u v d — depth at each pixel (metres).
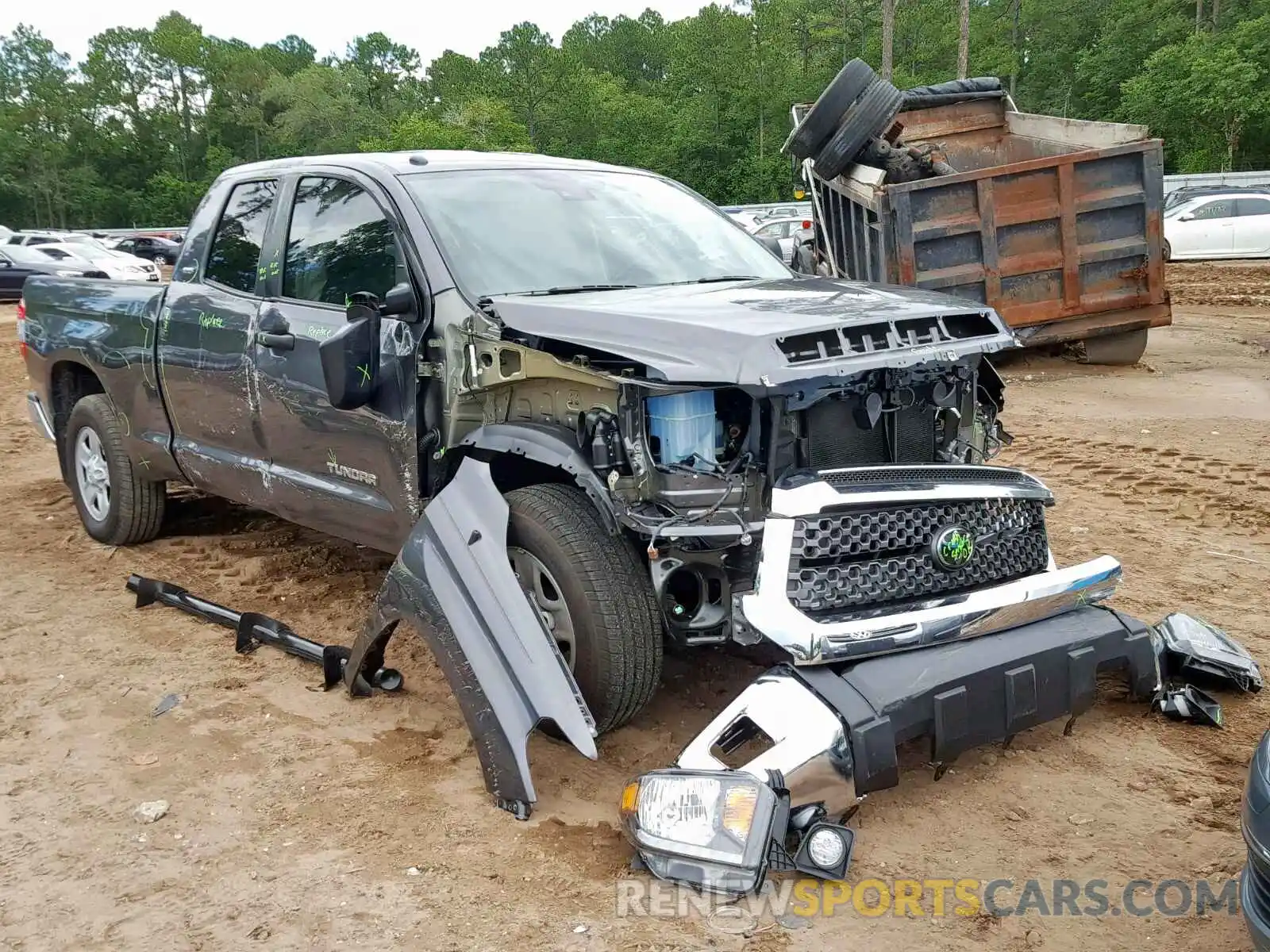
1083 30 77.44
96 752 3.92
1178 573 5.54
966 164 12.97
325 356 3.94
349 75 116.25
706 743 3.21
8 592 5.66
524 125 92.69
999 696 3.35
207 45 121.00
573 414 3.66
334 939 2.82
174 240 36.06
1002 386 4.12
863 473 3.41
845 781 3.09
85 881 3.12
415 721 4.10
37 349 6.51
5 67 116.88
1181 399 10.48
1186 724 3.95
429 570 3.73
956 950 2.75
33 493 7.97
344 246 4.57
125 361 5.80
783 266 5.02
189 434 5.52
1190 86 53.66
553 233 4.45
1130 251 11.21
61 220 113.12
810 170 12.48
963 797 3.49
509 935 2.82
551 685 3.35
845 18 85.44
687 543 3.46
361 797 3.55
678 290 4.18
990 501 3.66
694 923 2.87
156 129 117.62
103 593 5.62
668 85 95.75
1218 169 53.62
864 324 3.42
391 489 4.30
